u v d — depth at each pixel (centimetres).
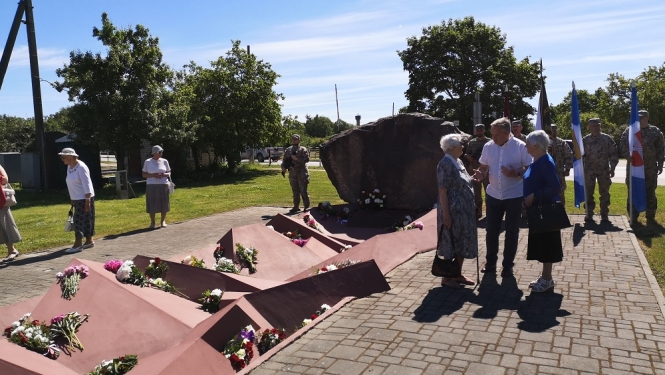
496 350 439
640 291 593
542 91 1191
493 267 697
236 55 2972
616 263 717
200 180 2689
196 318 514
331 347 456
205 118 2773
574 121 1034
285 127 3222
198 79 2920
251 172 3144
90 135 2236
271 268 723
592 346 443
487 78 4144
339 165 1188
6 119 5850
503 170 667
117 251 973
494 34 4316
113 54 2183
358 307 562
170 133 2377
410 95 4453
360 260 705
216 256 721
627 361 413
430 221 928
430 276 684
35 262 899
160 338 470
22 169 2352
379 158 1138
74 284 524
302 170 1420
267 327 497
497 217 690
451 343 457
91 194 997
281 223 913
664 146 1027
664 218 1063
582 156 1030
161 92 2383
